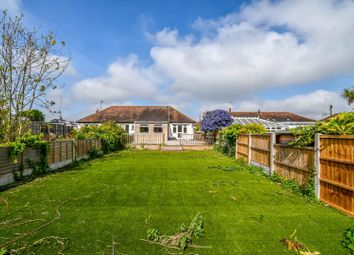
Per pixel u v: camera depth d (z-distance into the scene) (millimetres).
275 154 11570
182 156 22109
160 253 4488
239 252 4527
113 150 27328
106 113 45500
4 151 9859
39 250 4559
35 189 9258
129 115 44688
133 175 12305
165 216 6340
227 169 14195
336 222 5965
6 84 13047
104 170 13891
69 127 30391
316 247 4703
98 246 4715
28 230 5434
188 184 10219
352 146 6379
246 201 7750
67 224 5777
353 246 4602
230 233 5332
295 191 8961
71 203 7465
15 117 13375
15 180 10609
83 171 13523
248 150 16062
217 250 4598
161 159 19609
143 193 8688
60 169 14195
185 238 4777
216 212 6680
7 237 5082
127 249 4613
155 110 45906
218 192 8875
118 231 5391
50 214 6469
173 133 43531
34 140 11781
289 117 50500
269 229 5543
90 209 6902
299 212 6707
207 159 19703
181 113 45594
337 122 7281
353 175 6316
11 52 13258
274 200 7879
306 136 8531
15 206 7156
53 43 14445
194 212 6664
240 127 20547
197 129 54938
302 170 9047
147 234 5172
